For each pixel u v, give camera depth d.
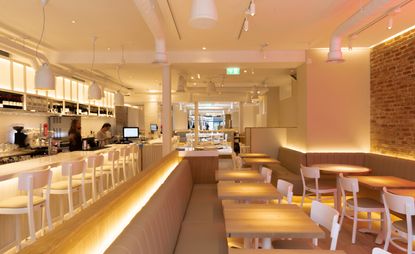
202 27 2.70
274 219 2.50
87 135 10.48
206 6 2.46
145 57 6.65
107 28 5.06
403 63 5.34
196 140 13.78
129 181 2.65
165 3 4.01
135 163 7.90
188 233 3.16
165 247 2.31
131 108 13.53
